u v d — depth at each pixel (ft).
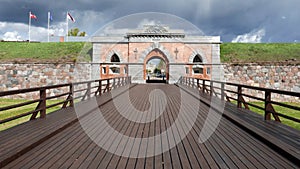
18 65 64.49
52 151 13.58
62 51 79.30
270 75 63.21
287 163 12.03
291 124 33.06
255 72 64.54
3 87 63.93
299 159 11.68
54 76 64.75
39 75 64.59
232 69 66.59
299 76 60.75
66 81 64.44
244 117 22.31
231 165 11.82
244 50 78.79
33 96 61.98
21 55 75.82
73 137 16.44
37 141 14.48
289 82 61.46
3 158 11.51
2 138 14.88
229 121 22.12
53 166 11.48
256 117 22.36
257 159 12.59
